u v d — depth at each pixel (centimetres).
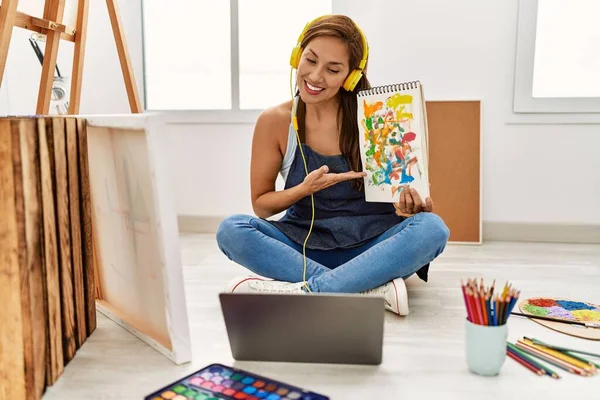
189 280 200
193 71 295
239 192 290
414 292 185
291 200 169
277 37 287
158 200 118
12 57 292
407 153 158
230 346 128
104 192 142
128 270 142
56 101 269
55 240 122
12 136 105
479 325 120
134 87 253
